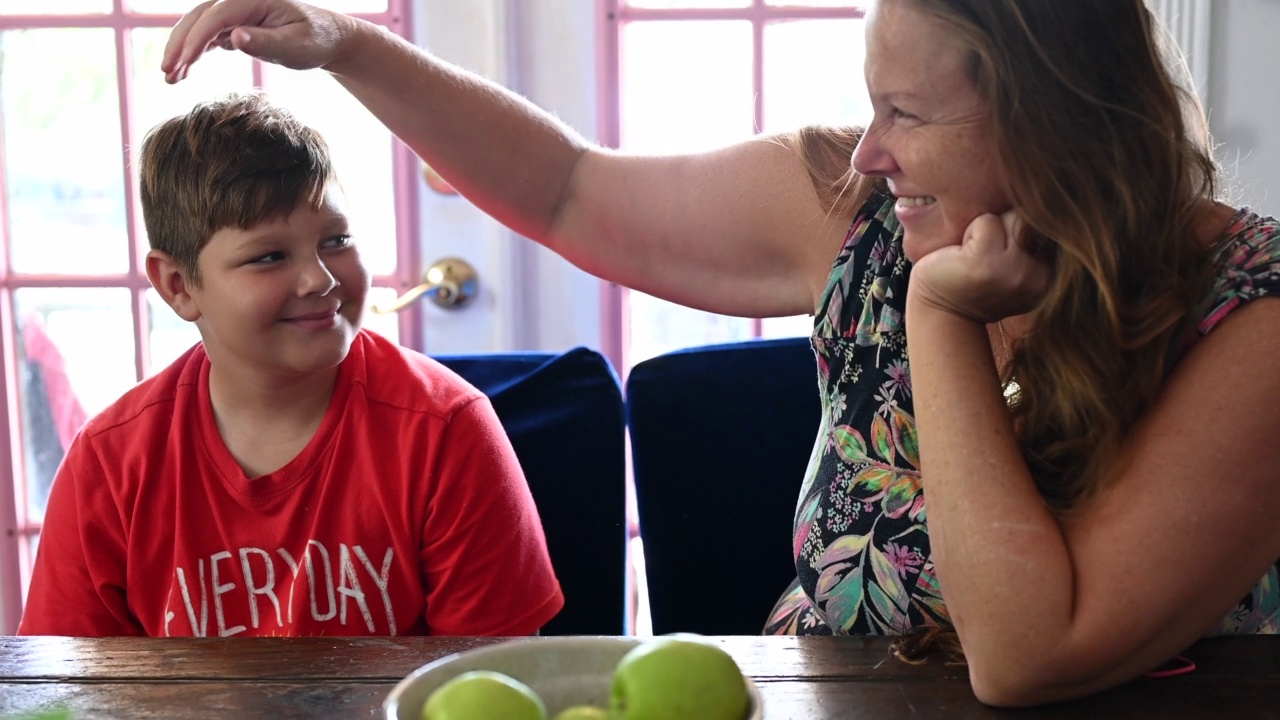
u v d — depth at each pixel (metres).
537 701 0.56
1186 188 0.77
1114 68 0.73
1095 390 0.76
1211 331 0.75
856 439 0.99
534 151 1.16
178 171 1.07
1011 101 0.72
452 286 1.71
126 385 1.81
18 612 1.84
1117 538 0.72
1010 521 0.72
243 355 1.09
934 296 0.78
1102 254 0.73
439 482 1.11
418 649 0.81
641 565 1.87
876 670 0.77
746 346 1.35
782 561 1.33
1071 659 0.70
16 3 1.69
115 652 0.81
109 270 1.77
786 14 1.68
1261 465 0.72
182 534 1.11
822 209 1.09
